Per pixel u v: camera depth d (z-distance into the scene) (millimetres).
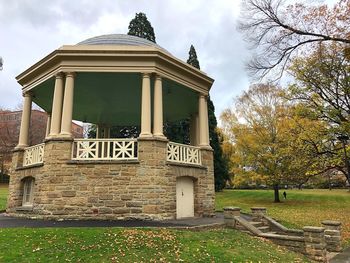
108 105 17172
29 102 14625
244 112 28078
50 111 17438
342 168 18578
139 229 8742
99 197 11156
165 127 31188
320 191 44219
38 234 7953
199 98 14977
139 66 12359
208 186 14031
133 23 30359
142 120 12031
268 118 26469
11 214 13055
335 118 17953
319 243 8914
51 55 12422
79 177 11289
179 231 8898
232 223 11055
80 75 13086
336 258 9258
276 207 23938
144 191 11273
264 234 10219
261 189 47219
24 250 6793
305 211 21312
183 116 19359
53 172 11320
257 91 27812
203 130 14695
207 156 14383
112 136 30438
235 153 29375
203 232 9352
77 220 10758
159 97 12500
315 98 19141
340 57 17703
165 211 11469
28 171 12828
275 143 25188
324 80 18281
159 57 12438
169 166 12055
